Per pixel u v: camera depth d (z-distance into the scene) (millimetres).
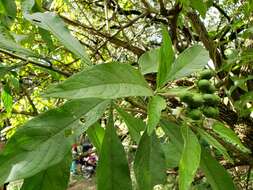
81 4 3023
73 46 988
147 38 3031
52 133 847
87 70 759
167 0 2598
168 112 1057
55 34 1000
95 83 757
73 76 747
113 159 942
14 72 1617
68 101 888
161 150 991
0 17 1321
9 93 1701
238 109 2090
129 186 938
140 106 1113
